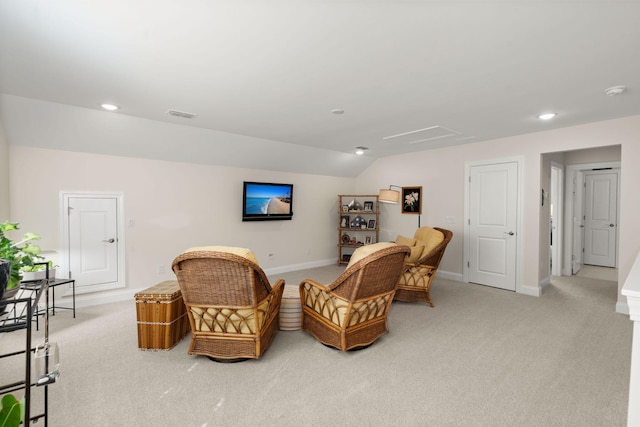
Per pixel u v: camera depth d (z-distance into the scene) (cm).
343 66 228
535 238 434
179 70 234
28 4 155
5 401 97
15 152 339
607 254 632
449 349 270
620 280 362
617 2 155
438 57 214
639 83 256
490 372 233
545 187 458
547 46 199
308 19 171
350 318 255
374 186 653
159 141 405
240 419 182
